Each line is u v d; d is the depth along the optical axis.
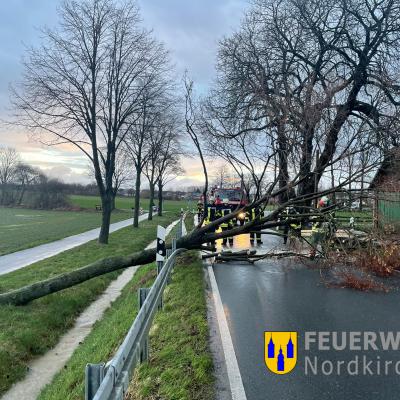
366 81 21.23
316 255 12.27
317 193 11.52
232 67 21.92
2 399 6.43
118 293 12.77
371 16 23.12
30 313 9.69
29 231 32.50
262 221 11.83
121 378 3.32
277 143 11.73
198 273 10.79
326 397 4.47
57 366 7.60
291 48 23.58
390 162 11.64
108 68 21.31
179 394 4.49
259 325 6.84
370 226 12.33
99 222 44.53
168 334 6.32
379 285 9.86
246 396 4.46
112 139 22.67
